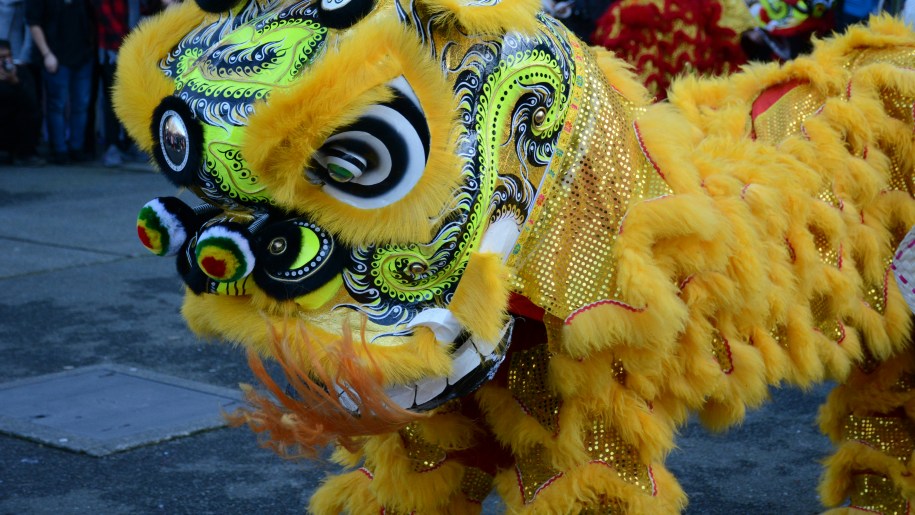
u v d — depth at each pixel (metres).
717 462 3.49
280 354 1.62
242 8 1.68
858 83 2.32
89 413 3.80
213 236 1.56
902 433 2.53
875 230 2.25
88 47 9.92
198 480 3.29
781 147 2.20
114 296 5.43
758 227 1.99
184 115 1.60
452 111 1.62
